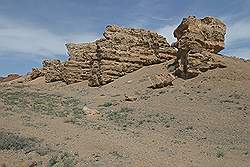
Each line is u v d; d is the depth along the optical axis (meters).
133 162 16.22
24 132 21.92
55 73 71.25
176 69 46.62
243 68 45.44
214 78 41.66
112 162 16.08
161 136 23.12
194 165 16.02
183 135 23.70
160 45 59.91
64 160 16.06
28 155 16.95
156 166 15.66
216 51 48.25
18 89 58.25
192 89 40.38
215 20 49.19
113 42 57.84
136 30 60.16
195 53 44.84
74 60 66.06
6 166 15.27
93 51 67.06
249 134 23.52
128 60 57.06
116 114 32.59
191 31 46.00
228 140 22.14
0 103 36.62
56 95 50.25
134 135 23.09
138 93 43.25
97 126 26.09
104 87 53.00
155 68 54.31
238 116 28.48
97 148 18.77
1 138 19.44
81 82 62.41
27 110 32.88
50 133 22.25
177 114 31.00
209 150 19.41
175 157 17.48
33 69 82.81
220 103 33.62
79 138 21.14
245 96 35.56
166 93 40.50
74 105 39.62
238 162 16.83
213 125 26.45
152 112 32.59
